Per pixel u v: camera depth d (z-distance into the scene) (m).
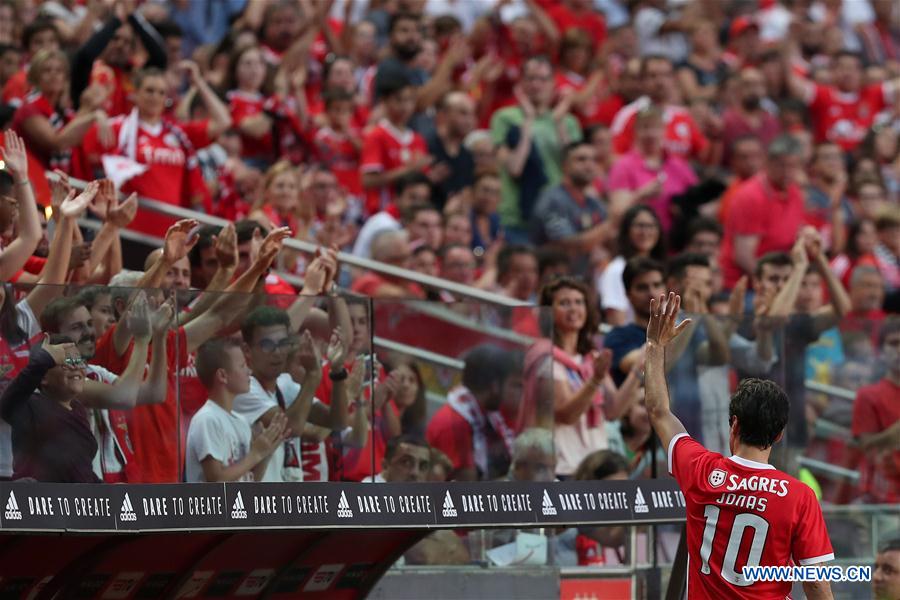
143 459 21.81
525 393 25.33
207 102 35.69
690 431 26.91
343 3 51.44
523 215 42.97
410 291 33.84
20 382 20.98
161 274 23.41
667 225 43.22
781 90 54.59
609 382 28.02
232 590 24.56
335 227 35.06
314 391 23.47
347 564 25.42
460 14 54.75
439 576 26.19
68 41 38.06
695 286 31.22
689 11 58.78
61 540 22.16
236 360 22.78
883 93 55.25
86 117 30.70
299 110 40.94
